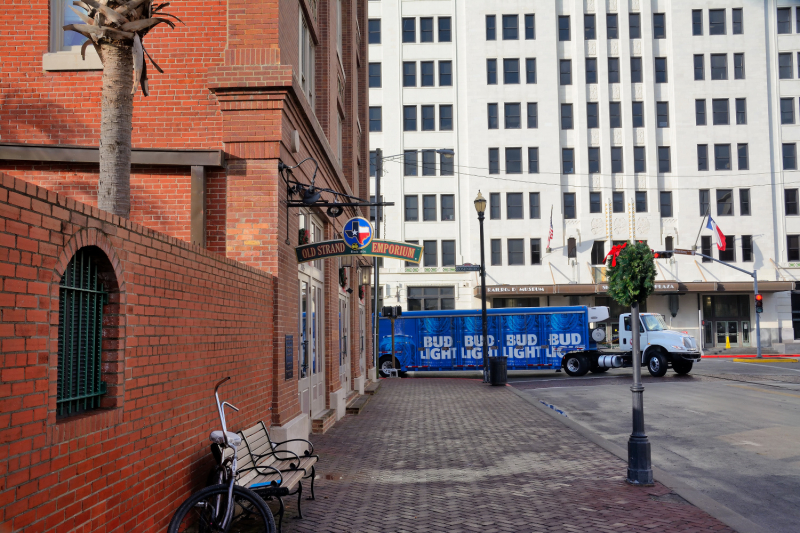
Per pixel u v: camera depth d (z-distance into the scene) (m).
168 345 5.63
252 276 8.25
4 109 10.02
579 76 45.44
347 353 17.97
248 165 9.52
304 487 8.15
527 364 28.09
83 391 4.54
